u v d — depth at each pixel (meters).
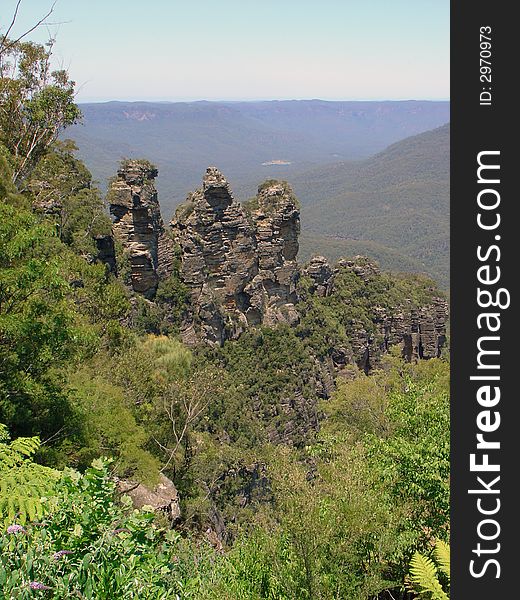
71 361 23.33
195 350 67.38
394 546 14.20
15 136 46.38
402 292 89.81
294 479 13.80
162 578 8.27
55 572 6.83
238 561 14.07
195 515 32.06
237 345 71.94
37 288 18.95
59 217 52.59
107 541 7.39
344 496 14.16
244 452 46.12
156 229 67.06
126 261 63.88
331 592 12.80
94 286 37.22
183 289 68.19
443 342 90.44
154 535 8.70
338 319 84.69
